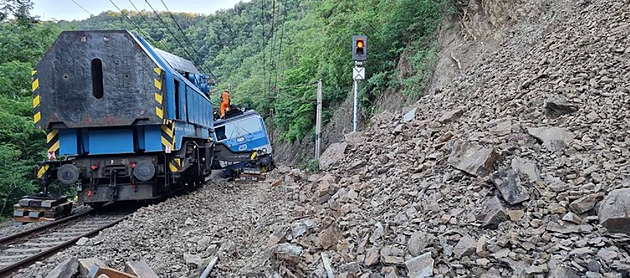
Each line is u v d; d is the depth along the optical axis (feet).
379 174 28.27
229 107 91.66
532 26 40.73
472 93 34.86
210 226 29.76
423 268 15.40
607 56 27.02
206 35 298.15
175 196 44.19
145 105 36.91
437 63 54.80
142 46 37.24
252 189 52.65
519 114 25.89
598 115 22.34
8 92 59.77
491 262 15.12
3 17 62.95
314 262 19.29
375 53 71.56
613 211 14.73
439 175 22.65
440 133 28.37
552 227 15.80
